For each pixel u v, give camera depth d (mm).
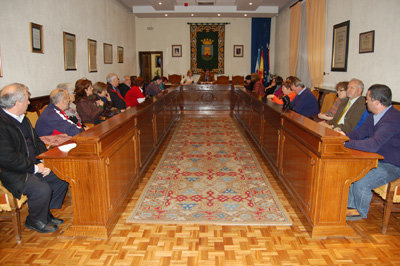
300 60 9375
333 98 5977
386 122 2547
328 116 4395
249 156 4852
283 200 3287
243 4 9961
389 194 2555
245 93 6578
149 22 12508
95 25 7684
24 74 4574
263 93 7699
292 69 9867
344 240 2527
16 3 4352
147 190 3529
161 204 3172
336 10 6812
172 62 12812
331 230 2527
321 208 2488
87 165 2385
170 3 9750
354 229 2705
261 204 3180
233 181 3812
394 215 2977
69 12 6133
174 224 2773
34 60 4840
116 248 2404
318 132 2457
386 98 2633
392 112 2619
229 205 3156
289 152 3230
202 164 4461
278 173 3691
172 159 4691
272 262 2244
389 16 4812
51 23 5387
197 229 2691
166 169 4242
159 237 2561
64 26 5918
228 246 2439
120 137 2877
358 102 3424
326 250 2391
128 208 3090
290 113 3457
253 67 12695
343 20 6465
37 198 2520
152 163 4496
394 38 4691
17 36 4391
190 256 2311
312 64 8055
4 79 4109
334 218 2521
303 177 2773
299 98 4652
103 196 2443
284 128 3414
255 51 12547
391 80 4785
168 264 2217
